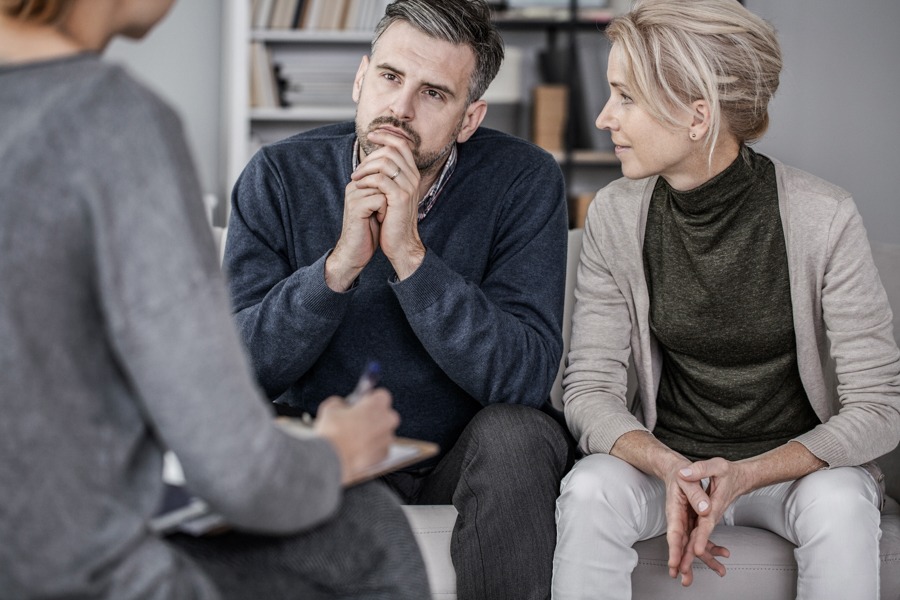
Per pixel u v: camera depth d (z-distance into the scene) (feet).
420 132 5.83
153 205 2.71
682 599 5.65
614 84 5.76
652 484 5.72
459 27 5.80
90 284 2.73
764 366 6.00
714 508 5.32
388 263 6.12
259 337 5.83
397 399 6.16
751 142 6.03
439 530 5.59
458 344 5.73
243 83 14.10
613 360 6.28
